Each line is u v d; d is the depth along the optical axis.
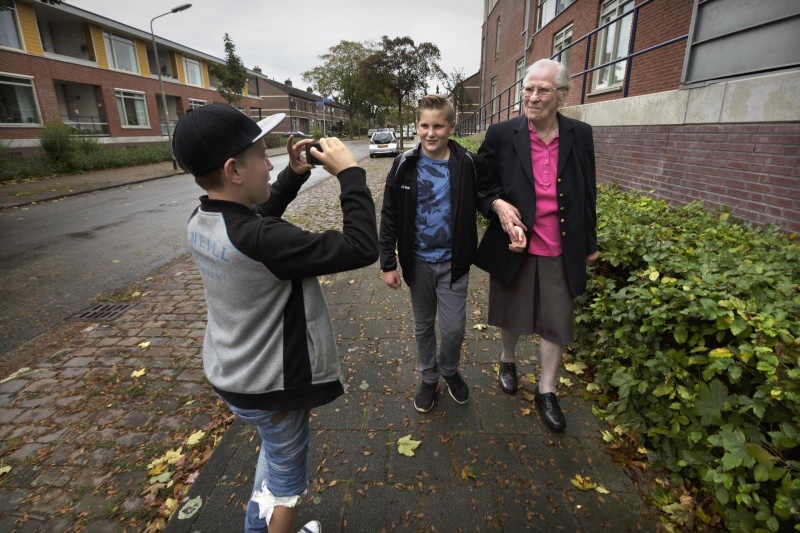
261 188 1.24
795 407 1.50
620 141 5.82
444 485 2.02
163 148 22.62
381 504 1.93
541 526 1.81
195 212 1.25
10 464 2.32
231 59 28.30
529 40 14.85
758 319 1.73
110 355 3.45
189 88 30.80
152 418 2.67
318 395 1.31
